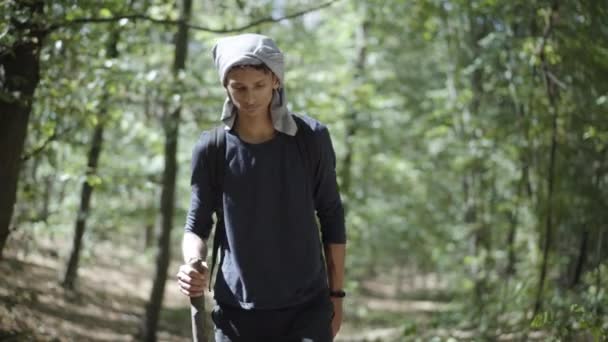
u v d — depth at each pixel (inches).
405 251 871.7
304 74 552.7
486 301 446.6
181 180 619.8
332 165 128.3
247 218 124.1
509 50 416.2
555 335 243.0
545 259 351.9
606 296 313.1
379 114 726.5
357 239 731.4
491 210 563.8
